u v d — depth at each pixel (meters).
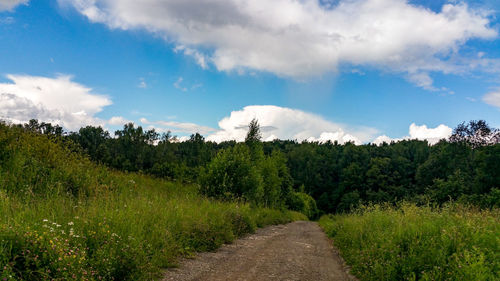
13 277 3.60
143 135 94.19
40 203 6.59
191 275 6.14
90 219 5.99
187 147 121.75
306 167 123.00
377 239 8.58
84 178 10.25
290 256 9.01
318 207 105.56
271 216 21.62
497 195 30.00
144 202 9.12
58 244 4.24
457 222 7.82
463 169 66.56
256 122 29.14
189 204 11.98
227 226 11.23
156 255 6.34
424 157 101.06
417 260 6.27
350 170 102.69
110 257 4.91
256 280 6.11
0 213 5.11
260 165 29.92
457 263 5.47
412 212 10.41
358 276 7.19
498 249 5.93
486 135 64.62
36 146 10.26
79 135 85.88
